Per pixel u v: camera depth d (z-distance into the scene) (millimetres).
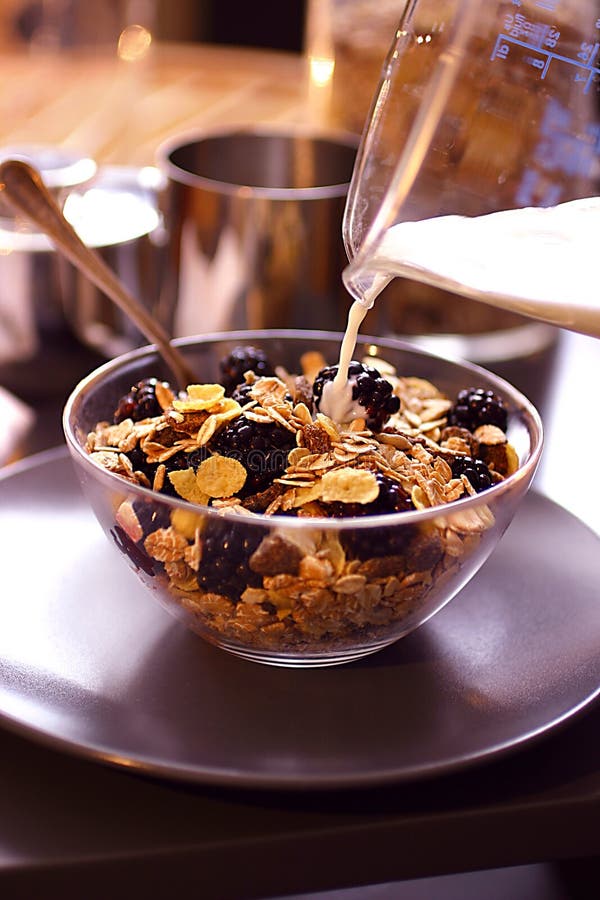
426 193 522
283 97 1103
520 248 513
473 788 507
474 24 509
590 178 530
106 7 1152
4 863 482
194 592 515
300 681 534
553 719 517
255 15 1573
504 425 587
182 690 528
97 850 487
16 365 738
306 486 524
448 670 541
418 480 528
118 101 1074
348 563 497
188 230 741
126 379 596
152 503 502
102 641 550
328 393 564
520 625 566
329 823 496
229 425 549
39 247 714
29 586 575
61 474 639
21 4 1171
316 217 726
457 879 591
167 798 503
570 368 794
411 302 794
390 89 524
